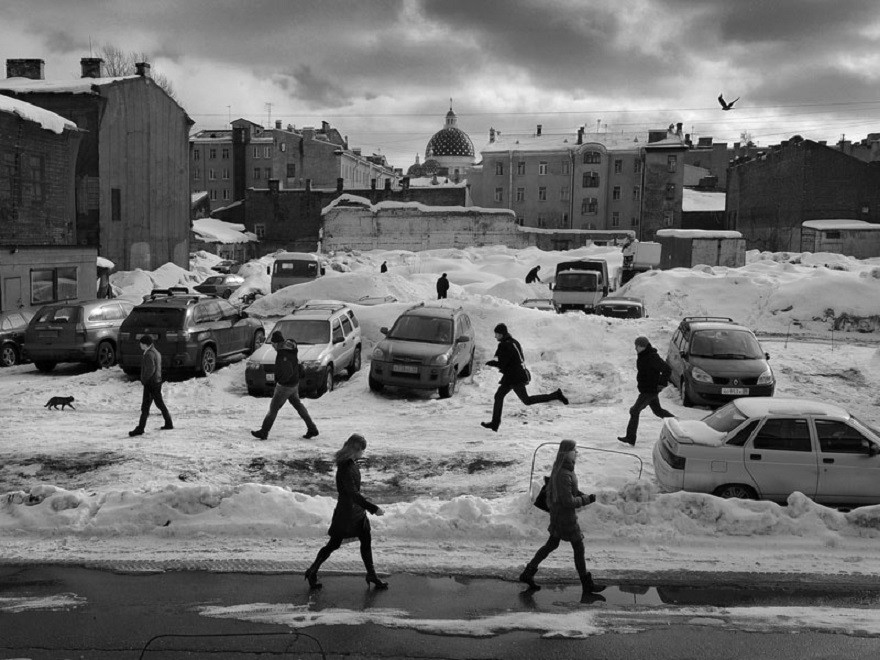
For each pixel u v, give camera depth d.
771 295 31.31
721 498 10.17
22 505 10.48
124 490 11.09
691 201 93.88
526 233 78.94
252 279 50.34
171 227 53.72
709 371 16.67
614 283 47.12
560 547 9.71
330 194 87.38
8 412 16.47
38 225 32.97
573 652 7.28
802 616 8.02
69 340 20.97
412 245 80.31
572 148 89.38
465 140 136.88
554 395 15.05
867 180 63.81
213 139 102.31
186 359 19.52
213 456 13.16
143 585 8.67
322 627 7.72
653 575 8.98
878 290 30.31
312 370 17.83
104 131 45.19
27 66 48.25
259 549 9.62
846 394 18.42
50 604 8.20
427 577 8.93
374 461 13.05
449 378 17.97
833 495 10.50
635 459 13.02
